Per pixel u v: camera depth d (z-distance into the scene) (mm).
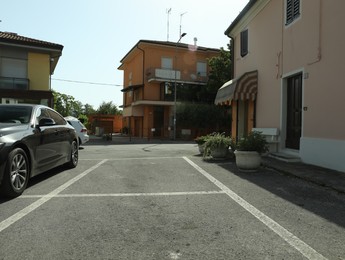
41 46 24047
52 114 8141
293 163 9211
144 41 36688
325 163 8367
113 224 4281
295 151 10258
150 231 4027
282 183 6871
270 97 12000
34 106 7340
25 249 3479
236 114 15812
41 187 6570
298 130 10258
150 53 37531
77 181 7227
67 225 4238
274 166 8633
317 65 8875
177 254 3367
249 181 7109
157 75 36531
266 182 6992
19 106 7195
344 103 7691
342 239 3758
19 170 5797
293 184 6766
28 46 23766
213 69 36125
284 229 4090
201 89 37844
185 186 6668
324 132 8492
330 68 8281
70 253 3387
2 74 23844
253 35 13734
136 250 3465
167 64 38188
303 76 9578
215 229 4098
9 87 23891
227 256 3314
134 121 42406
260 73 12969
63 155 8227
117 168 9188
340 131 7848
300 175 7309
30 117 6797
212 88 35656
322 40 8648
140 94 38531
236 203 5316
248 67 14367
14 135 5801
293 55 10266
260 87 12953
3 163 5340
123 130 45406
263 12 12664
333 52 8156
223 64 35656
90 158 11984
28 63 24406
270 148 11406
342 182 6512
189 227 4172
